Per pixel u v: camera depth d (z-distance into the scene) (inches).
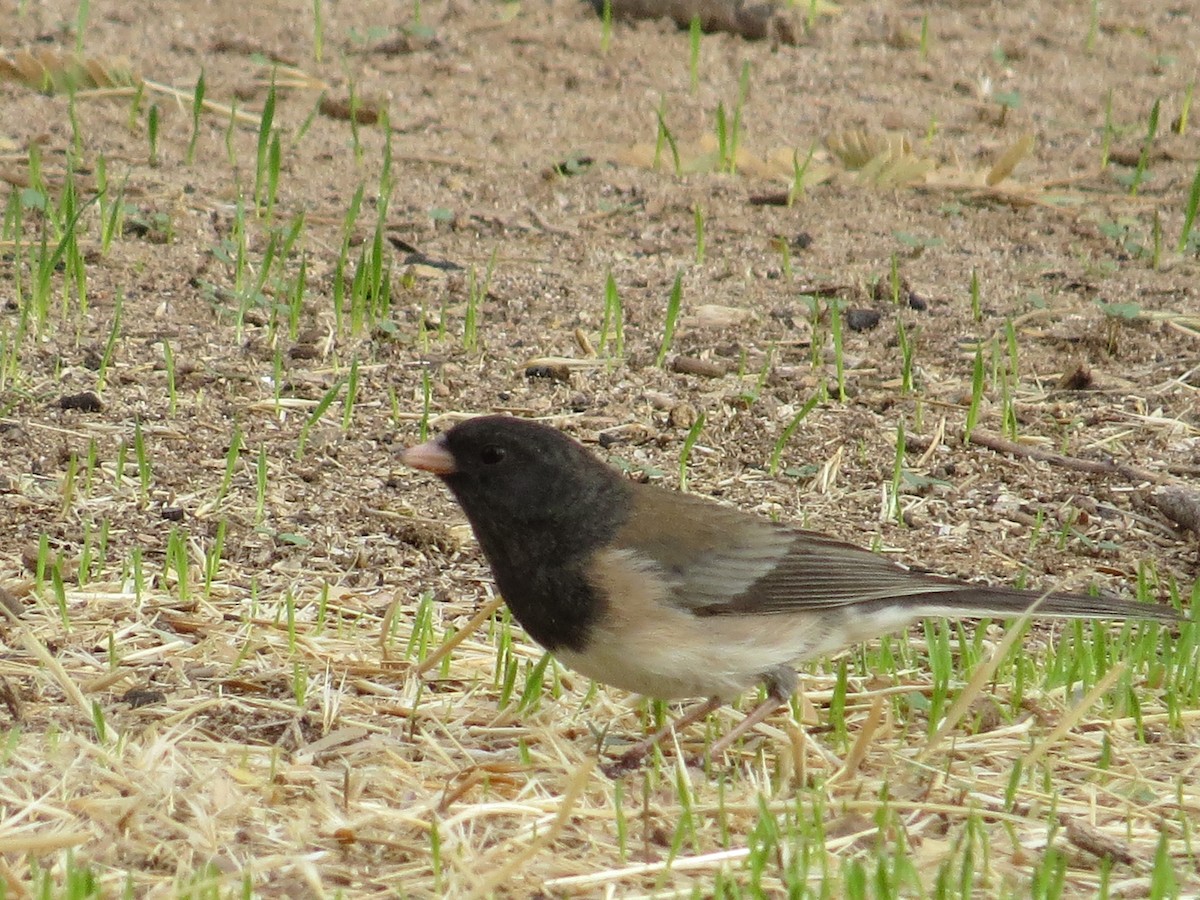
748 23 784.3
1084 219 620.7
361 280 514.0
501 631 363.9
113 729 313.3
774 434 471.5
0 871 250.2
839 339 485.7
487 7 809.5
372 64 736.3
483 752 317.4
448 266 564.4
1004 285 568.7
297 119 677.9
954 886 263.1
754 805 294.2
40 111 659.4
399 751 314.7
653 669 310.2
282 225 581.9
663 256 584.1
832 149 661.9
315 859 271.6
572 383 494.3
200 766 299.3
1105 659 350.6
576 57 756.6
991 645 376.2
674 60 757.3
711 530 315.0
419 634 359.6
